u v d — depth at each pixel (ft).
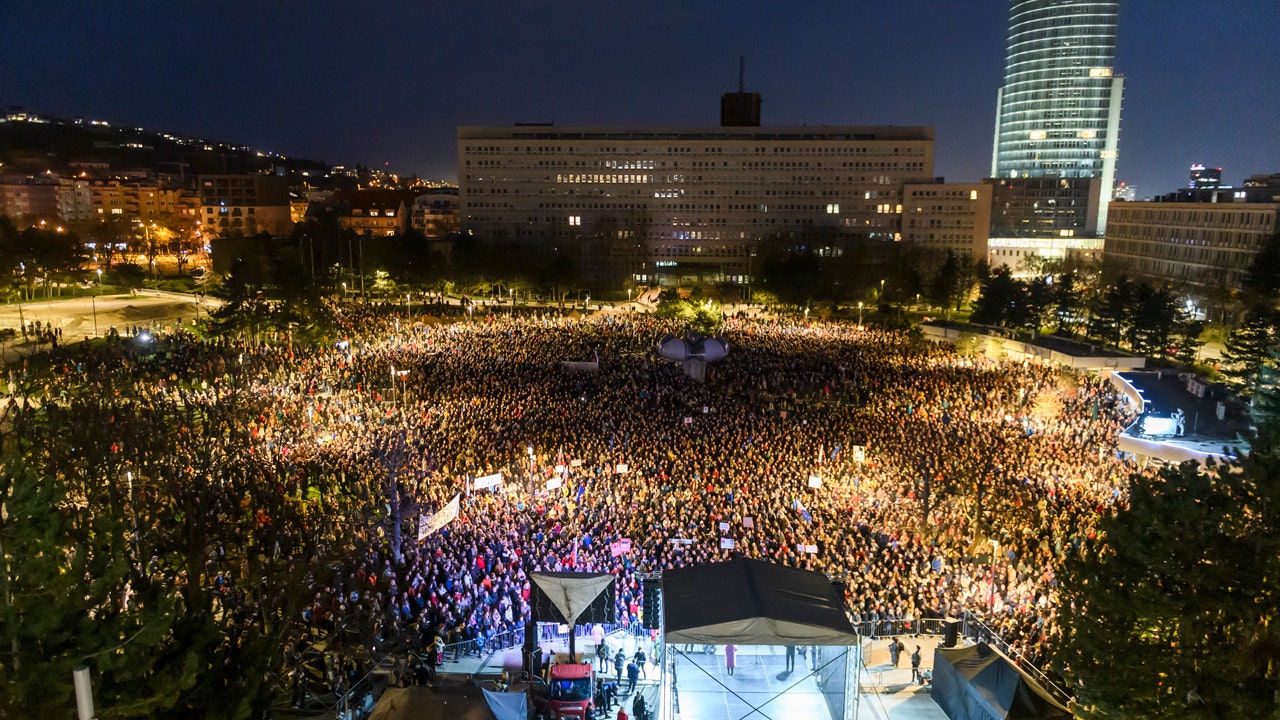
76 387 197.67
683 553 112.78
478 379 234.79
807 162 617.21
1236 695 55.62
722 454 162.81
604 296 538.06
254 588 98.32
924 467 157.79
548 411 200.75
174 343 273.13
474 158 630.33
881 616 98.22
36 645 52.85
